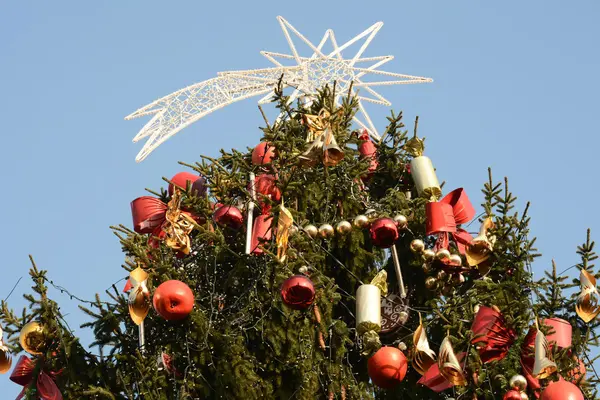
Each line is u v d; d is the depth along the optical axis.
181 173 22.23
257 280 20.06
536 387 19.31
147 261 19.94
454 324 19.50
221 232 20.78
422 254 20.64
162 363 19.55
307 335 19.75
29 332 19.23
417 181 21.17
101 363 19.50
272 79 26.39
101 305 19.88
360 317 19.14
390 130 22.64
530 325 19.86
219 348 19.66
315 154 20.64
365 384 20.42
